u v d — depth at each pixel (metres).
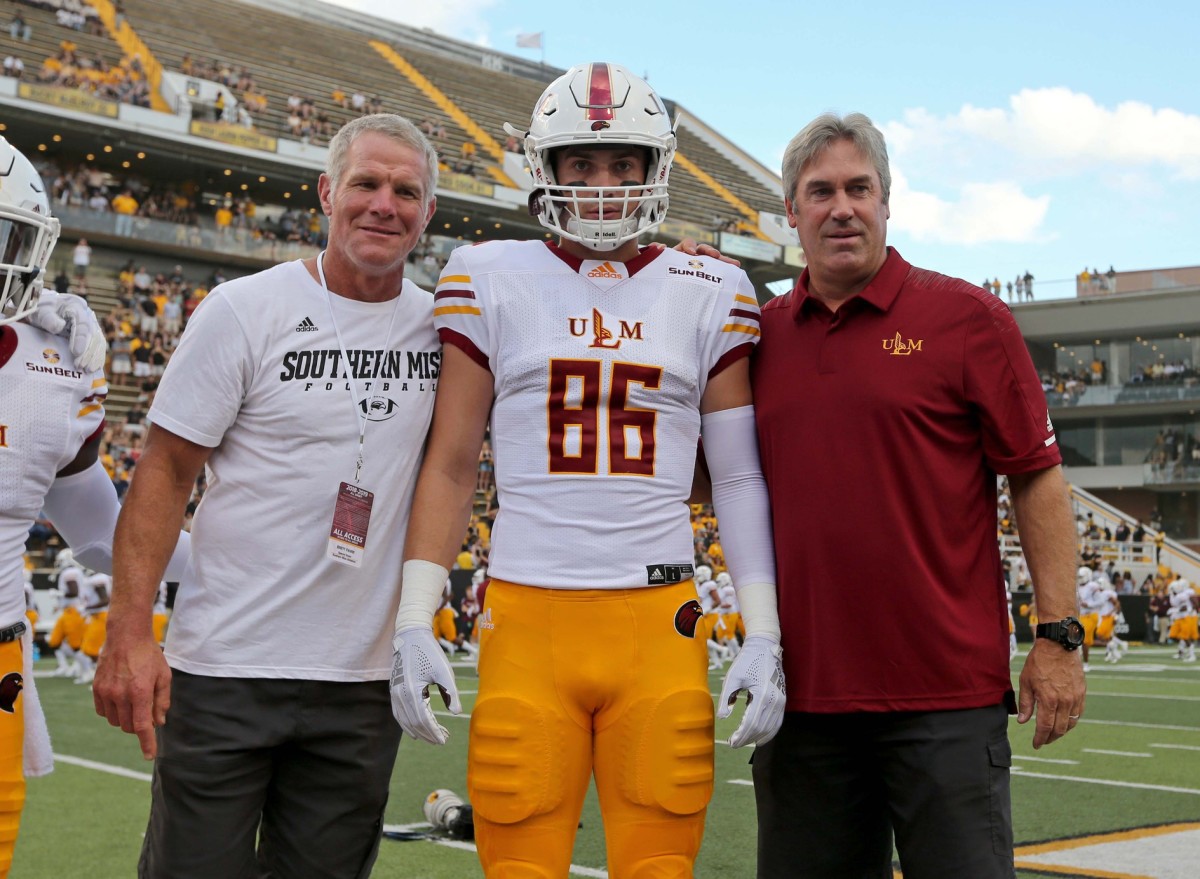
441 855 4.42
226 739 2.45
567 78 2.50
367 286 2.58
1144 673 14.71
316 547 2.50
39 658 13.94
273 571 2.49
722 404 2.61
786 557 2.58
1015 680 11.73
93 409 2.68
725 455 2.61
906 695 2.46
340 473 2.52
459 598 16.92
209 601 2.52
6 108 19.61
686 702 2.32
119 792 5.64
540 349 2.41
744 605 2.54
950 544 2.52
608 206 2.45
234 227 23.27
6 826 2.39
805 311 2.64
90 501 2.83
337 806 2.54
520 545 2.38
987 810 2.41
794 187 2.62
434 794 4.92
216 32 27.30
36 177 2.46
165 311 21.17
